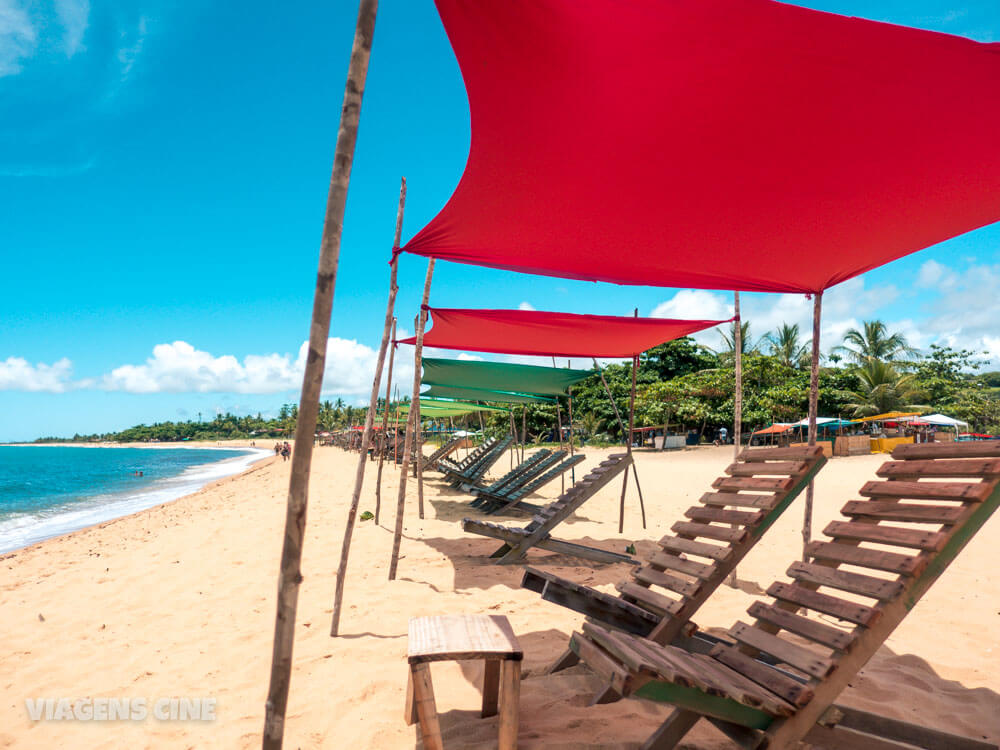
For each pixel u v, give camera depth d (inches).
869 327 1589.6
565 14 92.4
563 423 1542.8
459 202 148.5
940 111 110.2
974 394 1455.5
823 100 109.7
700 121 117.3
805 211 149.9
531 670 141.6
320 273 78.7
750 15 90.8
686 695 80.3
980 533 291.1
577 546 253.0
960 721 114.1
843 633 88.5
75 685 147.0
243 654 162.4
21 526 595.2
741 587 212.4
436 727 91.3
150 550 323.6
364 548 291.7
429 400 703.1
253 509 497.7
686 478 655.1
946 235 162.6
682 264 190.1
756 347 1654.8
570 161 131.3
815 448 116.9
